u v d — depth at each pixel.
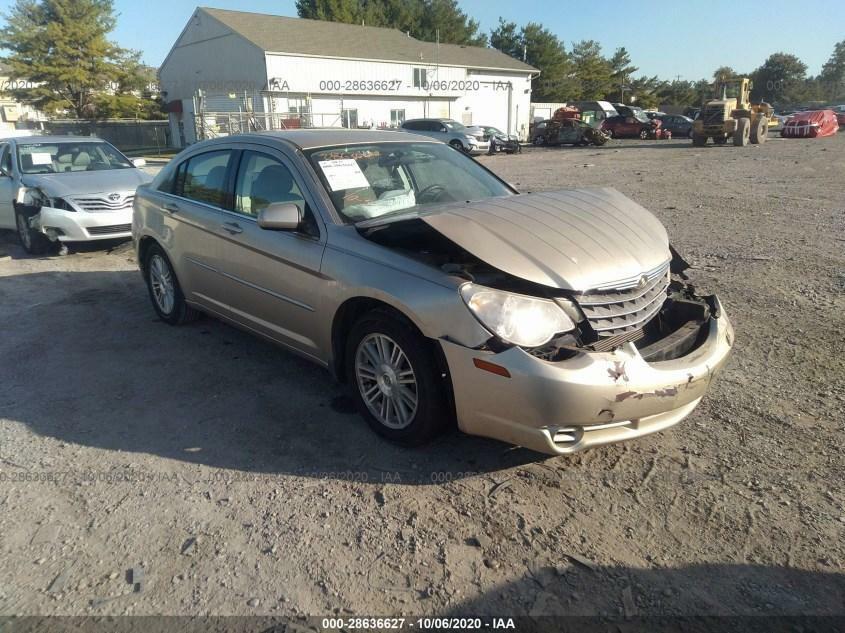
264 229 4.14
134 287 7.10
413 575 2.66
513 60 49.22
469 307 3.05
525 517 3.00
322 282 3.75
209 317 5.91
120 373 4.72
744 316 5.49
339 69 37.34
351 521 3.00
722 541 2.81
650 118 44.62
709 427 3.73
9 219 9.36
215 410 4.12
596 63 74.75
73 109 42.28
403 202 4.22
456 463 3.46
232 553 2.80
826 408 3.89
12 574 2.70
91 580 2.66
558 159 25.59
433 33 65.69
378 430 3.70
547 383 2.89
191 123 41.00
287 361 4.89
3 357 5.07
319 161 4.14
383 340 3.51
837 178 14.59
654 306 3.44
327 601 2.54
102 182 8.78
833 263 6.94
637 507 3.05
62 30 40.41
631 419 3.08
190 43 39.81
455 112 43.72
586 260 3.21
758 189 13.17
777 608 2.45
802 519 2.93
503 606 2.49
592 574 2.64
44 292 6.93
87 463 3.53
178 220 5.09
